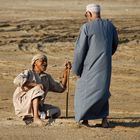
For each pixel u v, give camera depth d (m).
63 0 81.00
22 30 48.94
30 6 72.00
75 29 49.59
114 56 37.53
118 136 15.92
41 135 15.81
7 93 26.00
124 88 27.86
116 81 29.58
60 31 48.31
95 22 16.61
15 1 78.12
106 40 16.53
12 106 22.42
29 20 56.25
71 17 59.41
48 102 23.56
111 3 79.12
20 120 18.22
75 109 16.94
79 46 16.53
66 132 16.23
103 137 15.73
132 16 61.81
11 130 16.55
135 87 28.16
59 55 38.09
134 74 31.58
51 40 43.75
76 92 16.92
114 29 16.84
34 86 17.52
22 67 33.31
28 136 15.67
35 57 17.80
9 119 18.52
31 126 17.17
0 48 40.19
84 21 55.47
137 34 47.47
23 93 17.61
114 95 26.05
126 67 33.66
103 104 16.72
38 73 17.81
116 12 66.56
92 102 16.55
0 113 20.19
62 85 18.36
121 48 40.69
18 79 17.42
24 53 38.56
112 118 19.36
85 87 16.62
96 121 18.39
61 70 32.38
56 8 69.81
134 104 23.78
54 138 15.47
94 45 16.48
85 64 16.64
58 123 17.59
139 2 80.88
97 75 16.53
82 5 75.25
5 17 58.84
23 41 43.09
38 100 17.28
